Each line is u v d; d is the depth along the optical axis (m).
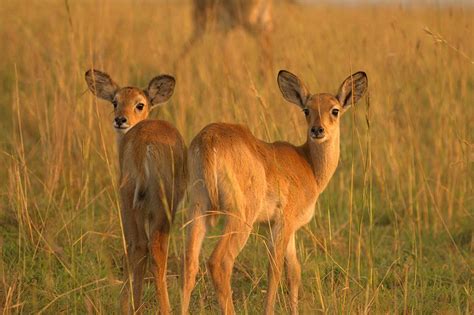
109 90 11.91
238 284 11.20
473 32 16.69
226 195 9.29
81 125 14.16
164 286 9.23
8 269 10.79
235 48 19.98
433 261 12.08
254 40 22.16
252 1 20.94
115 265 11.35
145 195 9.65
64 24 21.03
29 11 23.59
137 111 11.49
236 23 21.28
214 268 9.12
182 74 17.97
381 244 12.69
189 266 9.09
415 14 19.80
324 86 16.88
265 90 15.65
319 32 19.47
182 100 15.31
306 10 23.59
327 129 10.41
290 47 18.30
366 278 11.03
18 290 9.78
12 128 16.59
